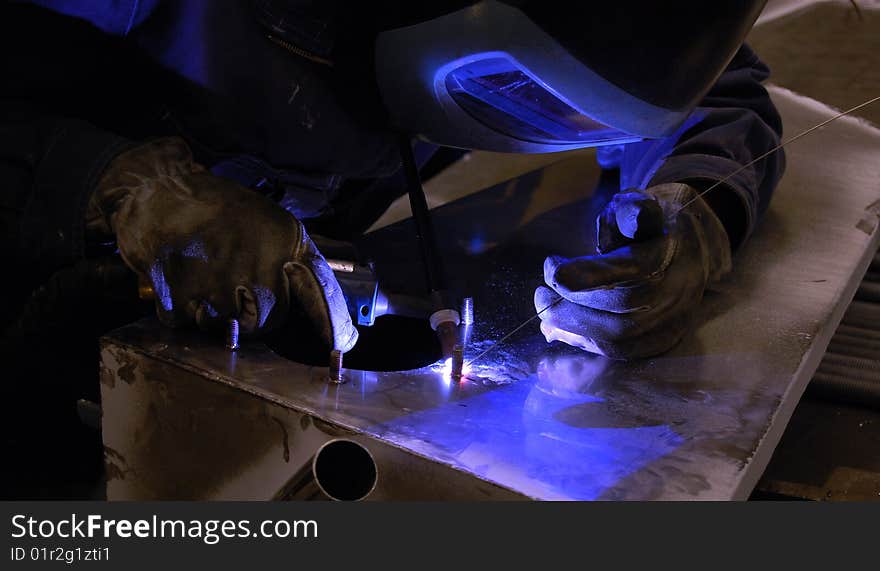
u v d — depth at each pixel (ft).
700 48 2.72
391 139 3.88
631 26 2.62
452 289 3.53
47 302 3.09
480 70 3.01
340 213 4.66
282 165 3.80
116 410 2.86
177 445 2.76
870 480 3.30
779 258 3.77
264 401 2.54
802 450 3.48
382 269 3.76
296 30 3.37
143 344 2.78
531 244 4.03
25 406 3.66
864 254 3.88
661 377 2.87
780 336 3.15
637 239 3.14
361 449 2.63
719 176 3.60
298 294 2.85
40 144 3.00
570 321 2.98
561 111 3.10
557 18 2.64
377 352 3.52
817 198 4.39
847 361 3.89
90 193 2.92
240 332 2.85
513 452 2.39
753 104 4.16
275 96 3.52
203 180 2.97
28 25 3.22
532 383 2.80
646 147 4.14
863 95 5.74
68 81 3.39
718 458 2.43
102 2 3.28
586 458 2.39
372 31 3.19
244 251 2.82
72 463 3.59
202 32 3.40
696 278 3.17
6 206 2.97
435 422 2.50
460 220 4.30
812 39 6.51
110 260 3.02
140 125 3.68
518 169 7.23
